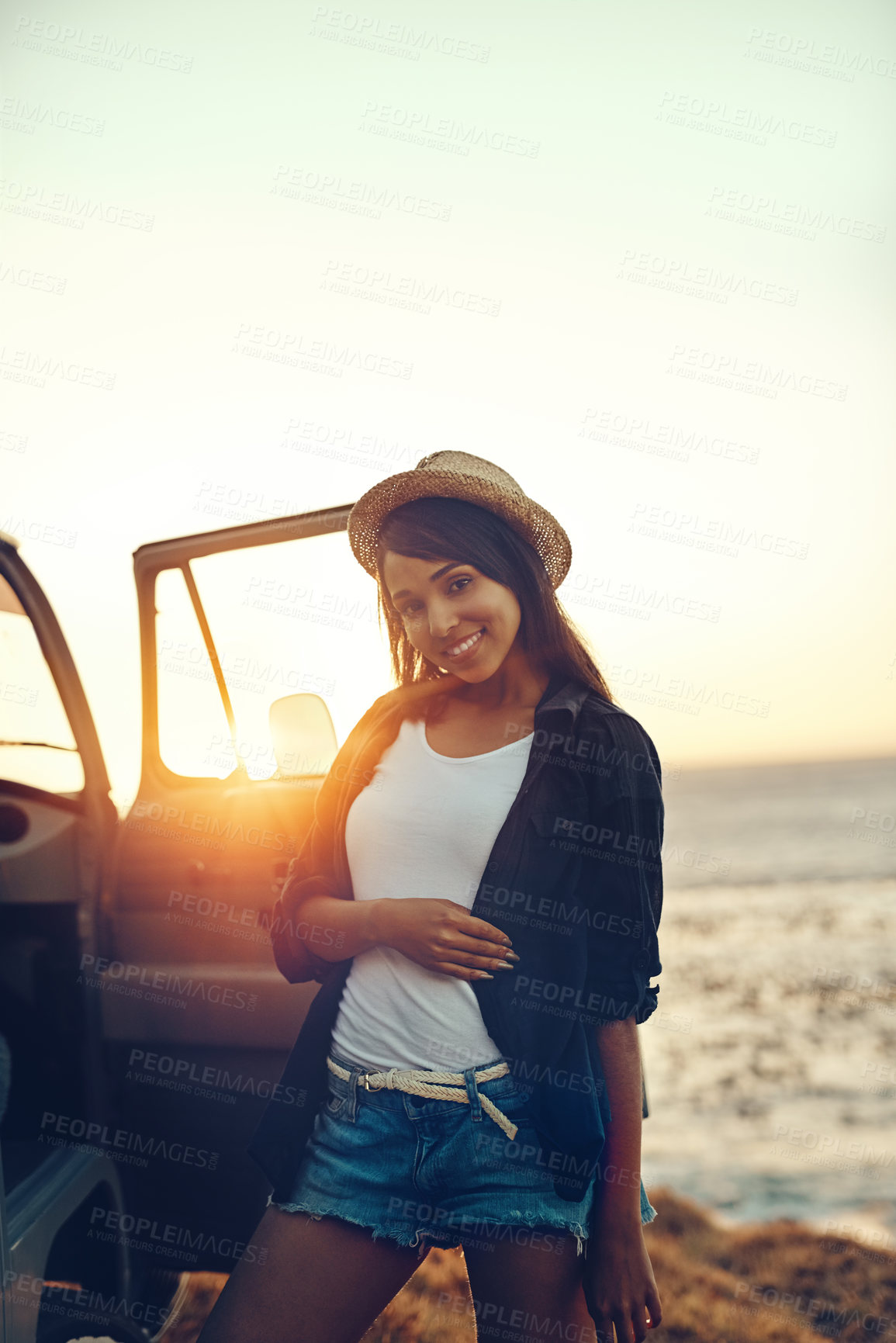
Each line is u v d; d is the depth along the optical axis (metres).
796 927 24.12
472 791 1.18
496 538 1.21
